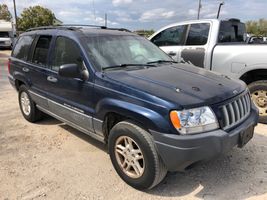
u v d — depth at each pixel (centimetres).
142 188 334
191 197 325
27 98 557
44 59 481
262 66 527
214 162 398
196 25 630
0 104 710
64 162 407
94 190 341
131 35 480
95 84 369
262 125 536
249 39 709
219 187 343
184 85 335
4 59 2002
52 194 335
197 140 291
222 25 611
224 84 360
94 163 402
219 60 577
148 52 459
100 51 407
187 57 629
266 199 318
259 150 431
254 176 363
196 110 299
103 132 374
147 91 317
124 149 342
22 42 575
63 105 433
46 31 498
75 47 414
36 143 471
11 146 461
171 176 367
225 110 320
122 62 406
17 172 382
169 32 685
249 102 380
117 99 339
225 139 303
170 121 295
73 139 484
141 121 313
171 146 295
